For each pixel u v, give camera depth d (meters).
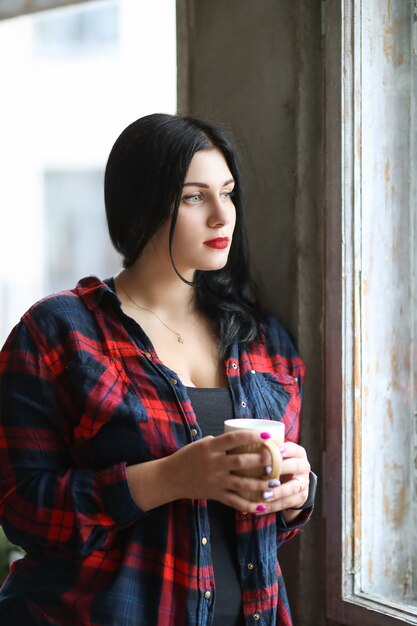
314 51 1.61
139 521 1.33
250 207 1.72
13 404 1.34
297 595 1.65
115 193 1.43
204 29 1.78
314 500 1.58
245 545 1.37
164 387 1.35
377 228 1.59
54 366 1.35
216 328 1.51
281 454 1.24
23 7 2.42
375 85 1.57
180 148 1.36
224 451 1.22
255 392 1.44
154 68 7.19
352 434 1.56
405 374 1.65
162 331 1.46
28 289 7.51
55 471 1.33
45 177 7.57
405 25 1.62
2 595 1.41
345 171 1.53
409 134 1.64
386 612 1.50
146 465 1.28
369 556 1.60
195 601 1.30
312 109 1.62
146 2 7.11
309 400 1.62
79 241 7.56
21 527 1.32
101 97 7.40
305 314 1.62
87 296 1.41
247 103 1.71
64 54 7.42
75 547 1.29
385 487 1.63
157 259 1.44
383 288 1.60
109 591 1.29
